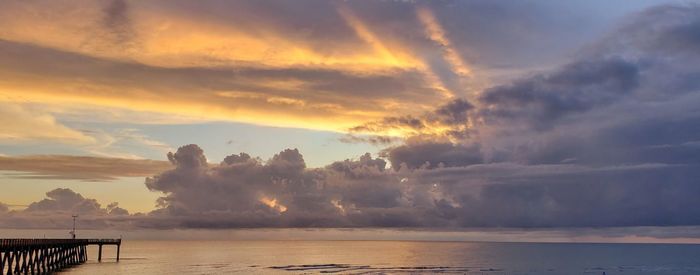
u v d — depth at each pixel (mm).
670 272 139625
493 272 134500
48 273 93125
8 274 69250
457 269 143500
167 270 121250
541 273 133375
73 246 111188
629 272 140250
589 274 132000
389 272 130750
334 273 125250
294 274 120938
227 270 129250
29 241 75688
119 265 126375
